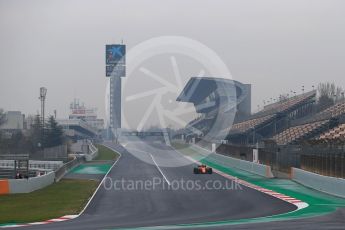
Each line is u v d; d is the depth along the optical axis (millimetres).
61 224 31594
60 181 68312
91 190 55375
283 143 96375
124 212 37781
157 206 41125
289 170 75250
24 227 30422
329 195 48188
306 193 50031
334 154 56438
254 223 30062
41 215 36781
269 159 83188
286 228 27375
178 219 33062
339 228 27266
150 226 29516
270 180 66000
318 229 26891
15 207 42125
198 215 35219
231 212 36719
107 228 28875
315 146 70500
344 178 50875
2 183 53031
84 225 30672
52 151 124500
